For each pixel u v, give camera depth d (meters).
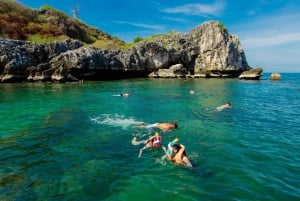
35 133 13.09
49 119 16.16
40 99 24.59
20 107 20.30
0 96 26.22
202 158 10.04
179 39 69.88
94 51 49.50
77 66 45.97
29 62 42.78
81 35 70.75
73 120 15.95
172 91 32.88
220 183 7.99
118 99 25.27
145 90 33.66
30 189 7.45
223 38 69.75
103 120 16.06
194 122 15.94
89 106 21.14
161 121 16.08
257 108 21.58
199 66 72.00
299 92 35.59
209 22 72.31
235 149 11.11
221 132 13.75
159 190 7.54
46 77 42.94
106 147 11.16
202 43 72.44
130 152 10.59
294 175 8.64
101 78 53.16
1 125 14.65
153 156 10.16
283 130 14.45
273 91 36.69
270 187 7.79
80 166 9.14
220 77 70.25
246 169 9.05
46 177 8.24
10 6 56.50
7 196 7.04
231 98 27.55
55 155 10.15
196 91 33.53
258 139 12.63
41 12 65.19
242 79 63.12
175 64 67.50
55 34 56.44
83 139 12.20
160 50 62.47
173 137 12.74
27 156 10.03
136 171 8.81
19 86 36.19
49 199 6.93
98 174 8.53
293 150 11.09
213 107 21.45
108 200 6.98
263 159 10.02
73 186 7.69
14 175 8.35
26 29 53.59
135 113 18.48
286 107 22.48
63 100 24.16
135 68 57.66
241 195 7.31
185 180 8.17
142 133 13.33
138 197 7.15
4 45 40.28
